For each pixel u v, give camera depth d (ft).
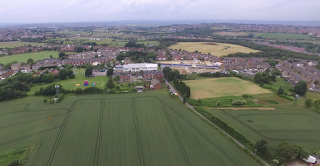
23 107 370.94
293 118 339.57
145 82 545.85
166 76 601.21
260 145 241.14
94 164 221.46
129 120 323.78
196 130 296.30
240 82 554.05
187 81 563.48
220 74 626.64
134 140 267.59
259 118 337.93
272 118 338.34
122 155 236.84
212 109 373.40
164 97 427.74
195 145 258.98
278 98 431.43
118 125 306.96
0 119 325.01
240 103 392.27
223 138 277.44
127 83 531.91
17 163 217.77
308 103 381.81
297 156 237.45
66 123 312.29
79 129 294.87
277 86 522.06
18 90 422.00
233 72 639.76
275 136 284.20
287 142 247.50
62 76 562.66
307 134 290.97
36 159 228.84
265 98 430.20
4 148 249.96
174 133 286.46
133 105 383.86
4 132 286.87
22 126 303.48
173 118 332.60
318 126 314.35
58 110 358.64
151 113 350.43
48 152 241.76
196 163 225.76
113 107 374.02
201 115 349.82
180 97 434.30
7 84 440.04
